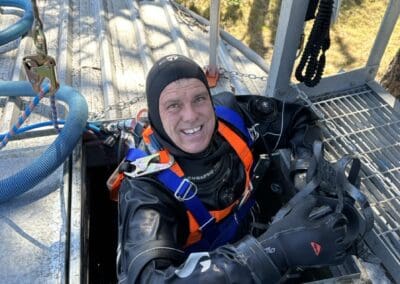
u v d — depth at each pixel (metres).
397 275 1.08
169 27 2.28
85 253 1.18
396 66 2.19
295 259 0.79
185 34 2.23
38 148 1.39
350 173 0.85
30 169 1.22
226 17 3.36
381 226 1.16
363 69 1.55
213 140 0.95
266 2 3.51
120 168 0.96
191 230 0.93
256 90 1.83
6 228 1.16
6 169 1.33
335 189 0.82
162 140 0.91
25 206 1.22
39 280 1.05
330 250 0.79
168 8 2.41
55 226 1.17
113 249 1.47
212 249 1.00
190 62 0.87
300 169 1.03
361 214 0.86
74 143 1.28
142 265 0.75
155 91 0.87
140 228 0.80
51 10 2.33
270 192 1.30
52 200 1.23
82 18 2.29
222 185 0.94
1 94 1.56
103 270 1.42
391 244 1.12
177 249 0.81
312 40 1.17
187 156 0.90
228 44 2.20
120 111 1.66
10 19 2.23
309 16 1.19
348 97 1.55
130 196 0.86
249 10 3.43
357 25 3.28
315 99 1.53
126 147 1.25
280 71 1.32
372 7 3.45
